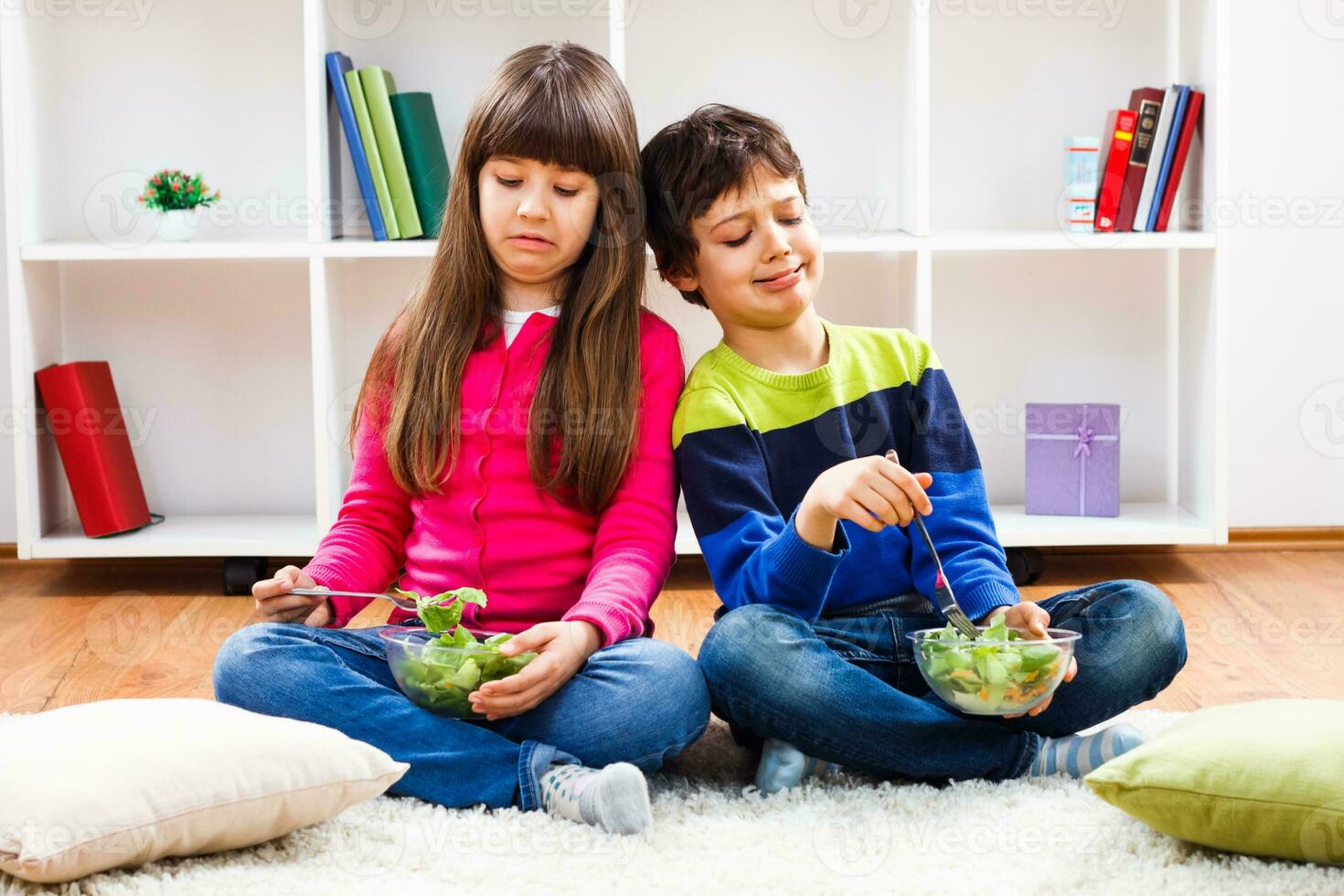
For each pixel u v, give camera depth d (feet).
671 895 2.97
